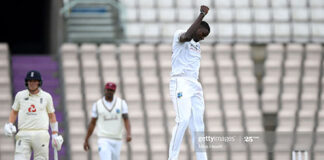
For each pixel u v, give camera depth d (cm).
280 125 5962
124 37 6725
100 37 6644
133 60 6306
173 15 6956
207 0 7119
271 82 6269
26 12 8400
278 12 7106
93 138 5575
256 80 6278
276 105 6122
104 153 3891
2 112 5700
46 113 3216
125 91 6053
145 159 5547
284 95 6181
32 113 3173
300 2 7206
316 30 7019
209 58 6400
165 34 6800
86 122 5697
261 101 6116
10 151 5450
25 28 8412
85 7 6831
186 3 7094
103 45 6366
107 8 6875
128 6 6969
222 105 6044
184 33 2878
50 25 7119
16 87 6109
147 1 7031
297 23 7044
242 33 6919
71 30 6675
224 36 6894
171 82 2948
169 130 5722
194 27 2834
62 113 5919
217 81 6191
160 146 5603
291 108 6144
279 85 6275
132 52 6347
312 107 6181
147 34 6769
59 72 6266
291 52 6512
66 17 6681
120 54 6322
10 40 8425
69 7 6731
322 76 6400
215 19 6994
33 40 8462
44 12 7950
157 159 5559
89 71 6181
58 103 6019
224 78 6228
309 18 7119
